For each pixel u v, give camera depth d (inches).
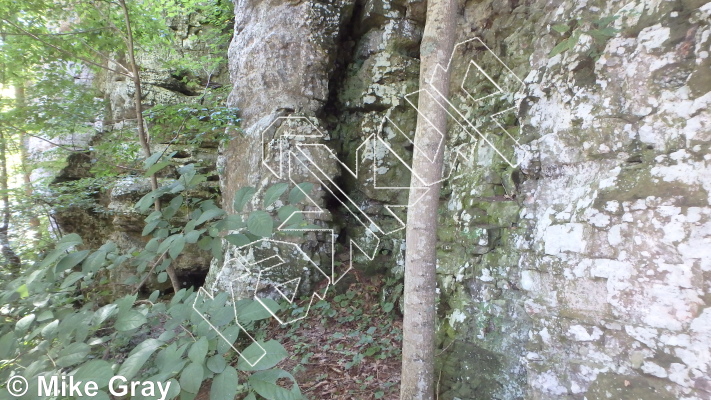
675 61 66.7
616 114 74.9
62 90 149.9
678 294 62.9
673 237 63.7
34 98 145.0
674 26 67.0
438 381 104.6
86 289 109.5
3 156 176.1
